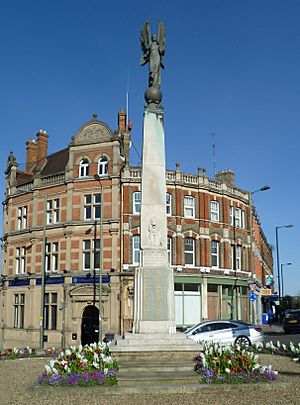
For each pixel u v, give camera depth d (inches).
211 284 1462.8
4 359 761.6
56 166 1649.9
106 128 1434.5
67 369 475.8
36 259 1501.0
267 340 1087.6
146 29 712.4
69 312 1366.9
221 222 1525.6
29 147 1798.7
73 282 1380.4
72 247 1407.5
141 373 489.1
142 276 606.5
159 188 642.2
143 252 618.8
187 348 542.0
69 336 1346.0
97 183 1414.9
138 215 1370.6
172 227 1411.2
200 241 1454.2
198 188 1477.6
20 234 1587.1
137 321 594.9
